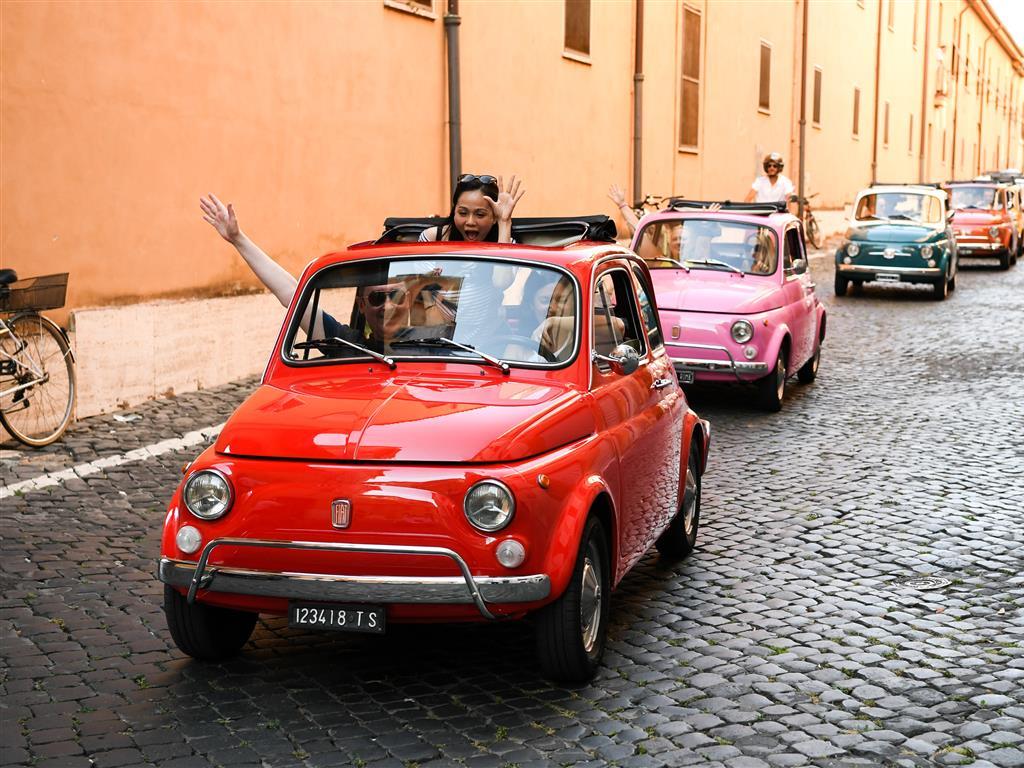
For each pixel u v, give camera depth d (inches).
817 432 417.1
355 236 557.9
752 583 253.0
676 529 263.7
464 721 180.4
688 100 993.5
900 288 974.4
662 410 239.8
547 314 211.6
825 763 167.2
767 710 185.6
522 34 709.3
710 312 442.0
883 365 575.8
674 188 975.6
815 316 513.7
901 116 2018.9
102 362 409.4
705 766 165.8
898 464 366.6
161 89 435.5
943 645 215.9
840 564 266.2
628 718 181.8
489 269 217.2
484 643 214.7
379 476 176.4
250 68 482.3
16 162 377.1
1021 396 487.5
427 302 215.0
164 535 187.3
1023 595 245.1
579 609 188.2
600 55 821.2
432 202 621.6
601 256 228.1
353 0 545.3
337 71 538.0
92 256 408.5
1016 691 193.9
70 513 297.1
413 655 208.5
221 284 472.1
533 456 183.0
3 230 373.7
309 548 177.0
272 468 180.2
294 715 182.2
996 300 880.9
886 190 925.8
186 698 188.7
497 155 688.4
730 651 212.1
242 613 206.1
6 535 277.9
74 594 239.0
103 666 201.9
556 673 191.6
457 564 174.9
